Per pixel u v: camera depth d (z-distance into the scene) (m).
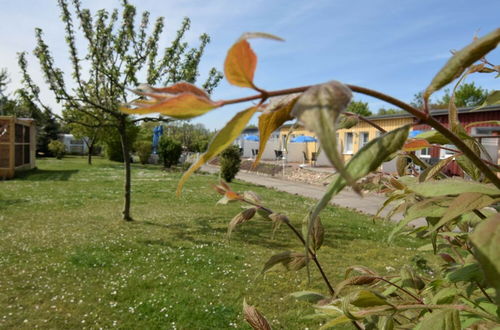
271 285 3.96
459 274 0.61
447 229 0.95
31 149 18.77
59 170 18.59
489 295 0.81
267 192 12.18
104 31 7.01
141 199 9.64
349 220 7.54
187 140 39.12
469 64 0.39
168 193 10.80
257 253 5.04
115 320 3.15
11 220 6.71
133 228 6.29
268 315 3.31
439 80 0.40
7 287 3.71
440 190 0.50
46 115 7.36
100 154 40.88
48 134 38.78
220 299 3.60
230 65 0.34
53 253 4.77
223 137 0.38
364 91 0.40
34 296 3.54
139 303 3.43
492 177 0.45
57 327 3.03
